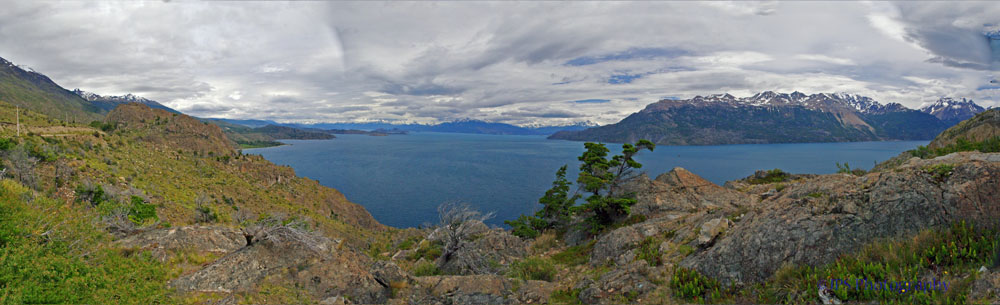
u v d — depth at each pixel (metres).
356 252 18.86
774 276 12.77
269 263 16.20
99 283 13.59
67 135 87.06
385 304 15.68
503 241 29.72
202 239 18.64
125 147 96.75
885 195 12.92
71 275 13.52
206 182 92.88
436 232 29.00
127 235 18.42
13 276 12.29
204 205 57.94
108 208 22.02
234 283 15.06
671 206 29.45
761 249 13.61
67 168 48.22
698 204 29.48
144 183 63.75
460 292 16.45
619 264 18.47
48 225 16.11
